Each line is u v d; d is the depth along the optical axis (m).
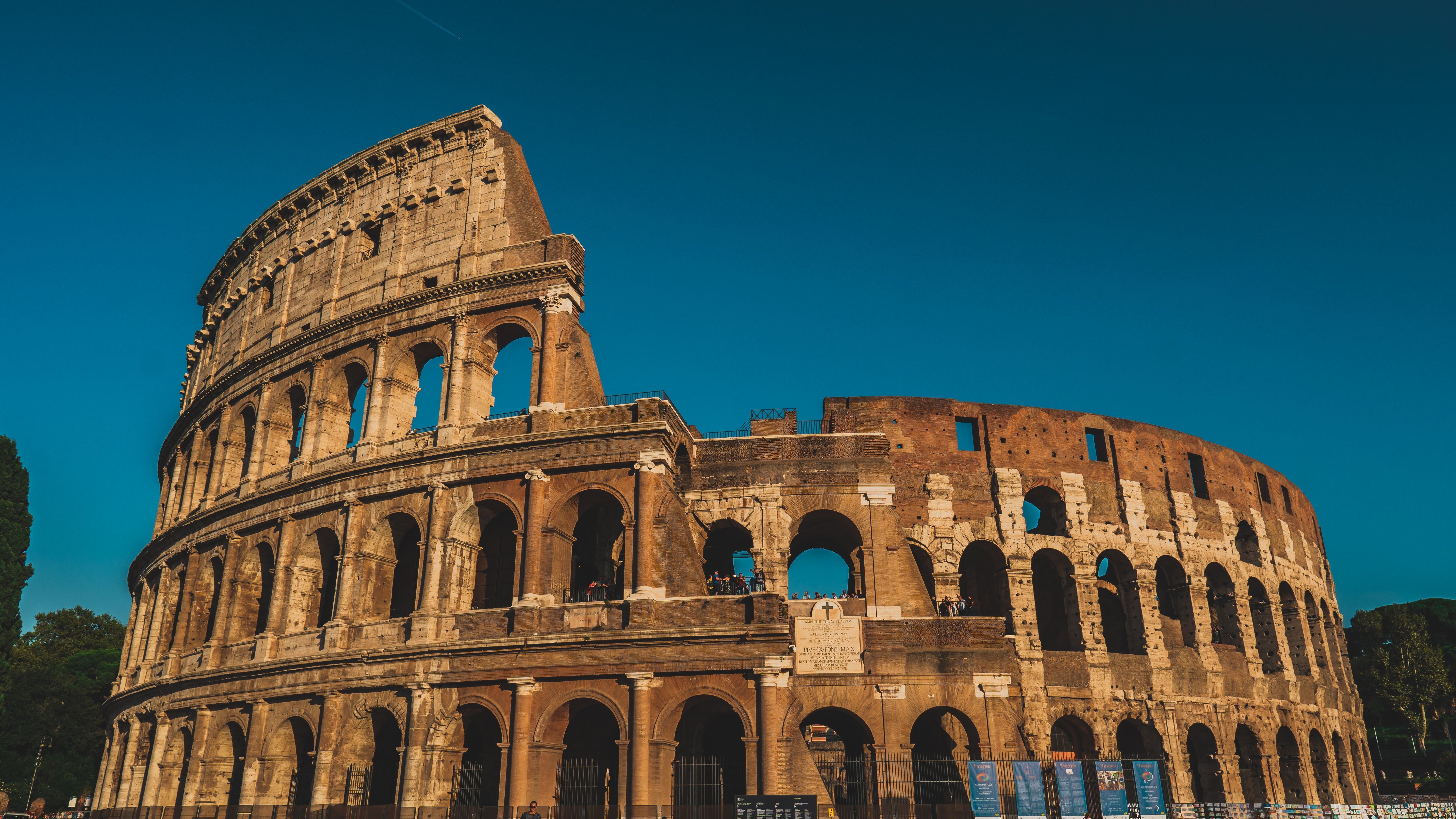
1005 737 51.91
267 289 74.00
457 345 58.31
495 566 57.03
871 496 57.44
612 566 58.50
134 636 77.25
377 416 59.38
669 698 48.28
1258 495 75.69
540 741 48.41
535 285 57.97
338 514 57.50
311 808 50.66
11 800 86.81
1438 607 127.88
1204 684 63.88
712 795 49.97
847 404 65.69
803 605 55.03
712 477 58.69
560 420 54.41
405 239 64.44
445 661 50.59
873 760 50.44
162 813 57.62
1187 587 66.94
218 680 58.31
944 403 66.25
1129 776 57.34
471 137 65.31
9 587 84.00
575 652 49.09
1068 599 63.78
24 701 91.00
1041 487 65.06
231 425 70.50
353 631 54.25
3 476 87.50
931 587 62.69
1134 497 67.06
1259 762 65.12
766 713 47.00
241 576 61.75
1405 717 109.62
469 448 54.12
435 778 48.91
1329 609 83.56
